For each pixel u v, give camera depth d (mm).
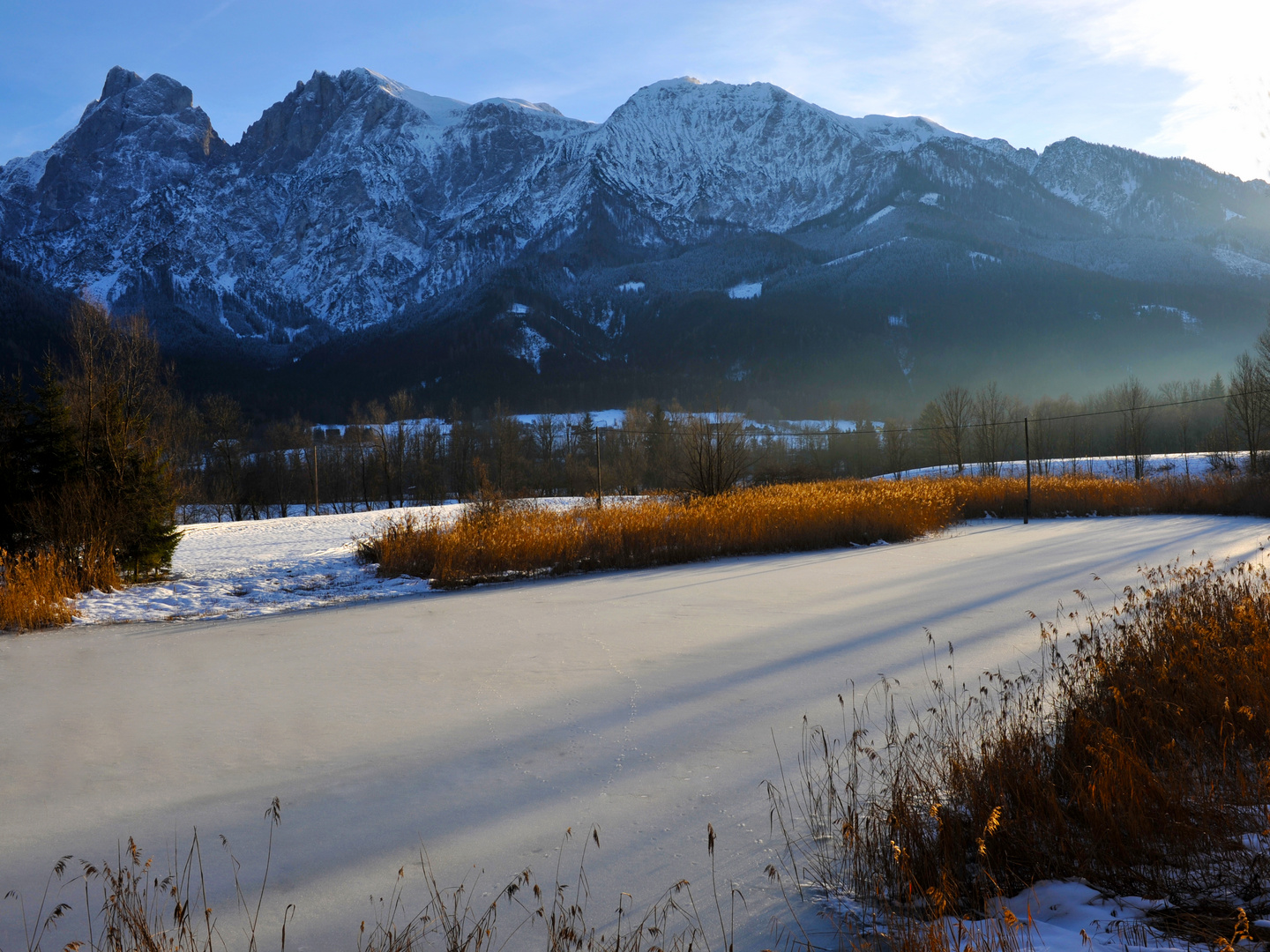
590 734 5676
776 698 6445
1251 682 4664
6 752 5441
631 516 18672
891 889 3367
